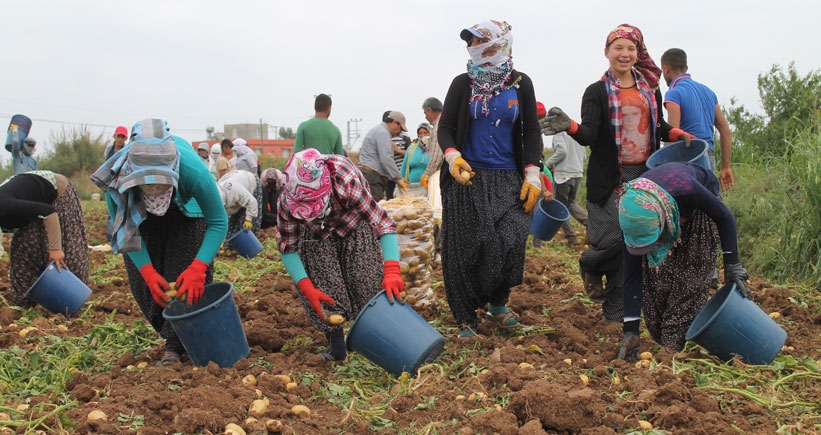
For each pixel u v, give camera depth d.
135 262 4.39
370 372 4.54
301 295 4.49
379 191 9.96
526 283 7.36
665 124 5.29
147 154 4.02
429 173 7.72
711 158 6.66
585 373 4.34
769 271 7.13
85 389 4.04
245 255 9.19
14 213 5.94
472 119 4.90
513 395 3.62
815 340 5.04
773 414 3.75
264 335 5.02
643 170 5.23
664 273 4.54
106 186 4.19
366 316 4.21
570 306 6.04
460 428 3.52
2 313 5.94
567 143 9.98
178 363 4.59
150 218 4.53
